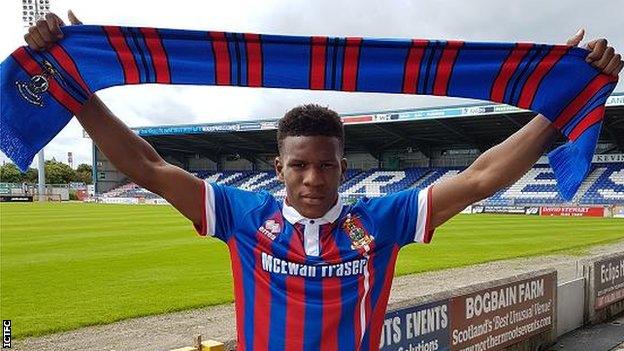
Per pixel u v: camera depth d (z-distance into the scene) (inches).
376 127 1552.7
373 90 92.8
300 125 75.7
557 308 264.5
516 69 89.5
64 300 331.3
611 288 311.7
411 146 1845.5
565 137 90.4
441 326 186.9
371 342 78.5
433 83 92.2
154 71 90.3
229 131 1716.3
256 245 78.7
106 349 231.9
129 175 83.6
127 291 358.0
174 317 290.4
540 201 1477.6
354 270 77.0
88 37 86.4
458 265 478.6
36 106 85.1
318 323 75.2
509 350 226.8
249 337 77.9
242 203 82.6
